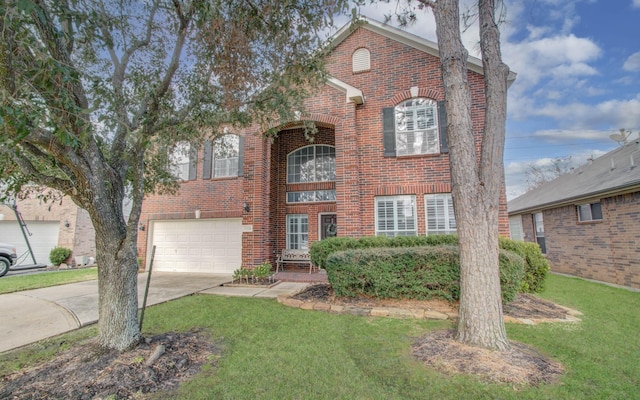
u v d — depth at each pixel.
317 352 4.05
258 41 5.12
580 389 3.07
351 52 10.76
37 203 14.77
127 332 4.00
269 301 7.00
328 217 11.93
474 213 4.21
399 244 8.32
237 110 5.57
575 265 11.89
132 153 4.25
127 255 4.12
